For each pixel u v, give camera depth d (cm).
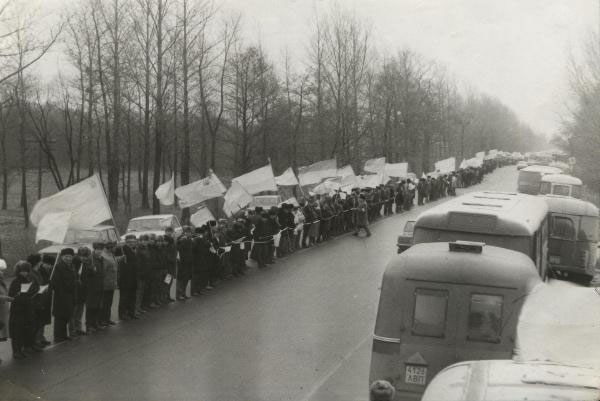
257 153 5047
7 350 1250
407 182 4122
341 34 5197
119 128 4222
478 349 844
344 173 3741
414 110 6388
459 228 1091
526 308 832
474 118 9594
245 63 4494
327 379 1076
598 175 2856
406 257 894
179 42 3706
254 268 2206
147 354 1216
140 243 1597
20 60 2714
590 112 2367
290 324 1441
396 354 871
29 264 1219
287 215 2455
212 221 2020
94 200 1446
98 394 990
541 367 553
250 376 1088
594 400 467
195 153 5488
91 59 3759
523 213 1151
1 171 4078
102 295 1406
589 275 1833
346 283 1897
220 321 1477
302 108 5238
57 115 4825
